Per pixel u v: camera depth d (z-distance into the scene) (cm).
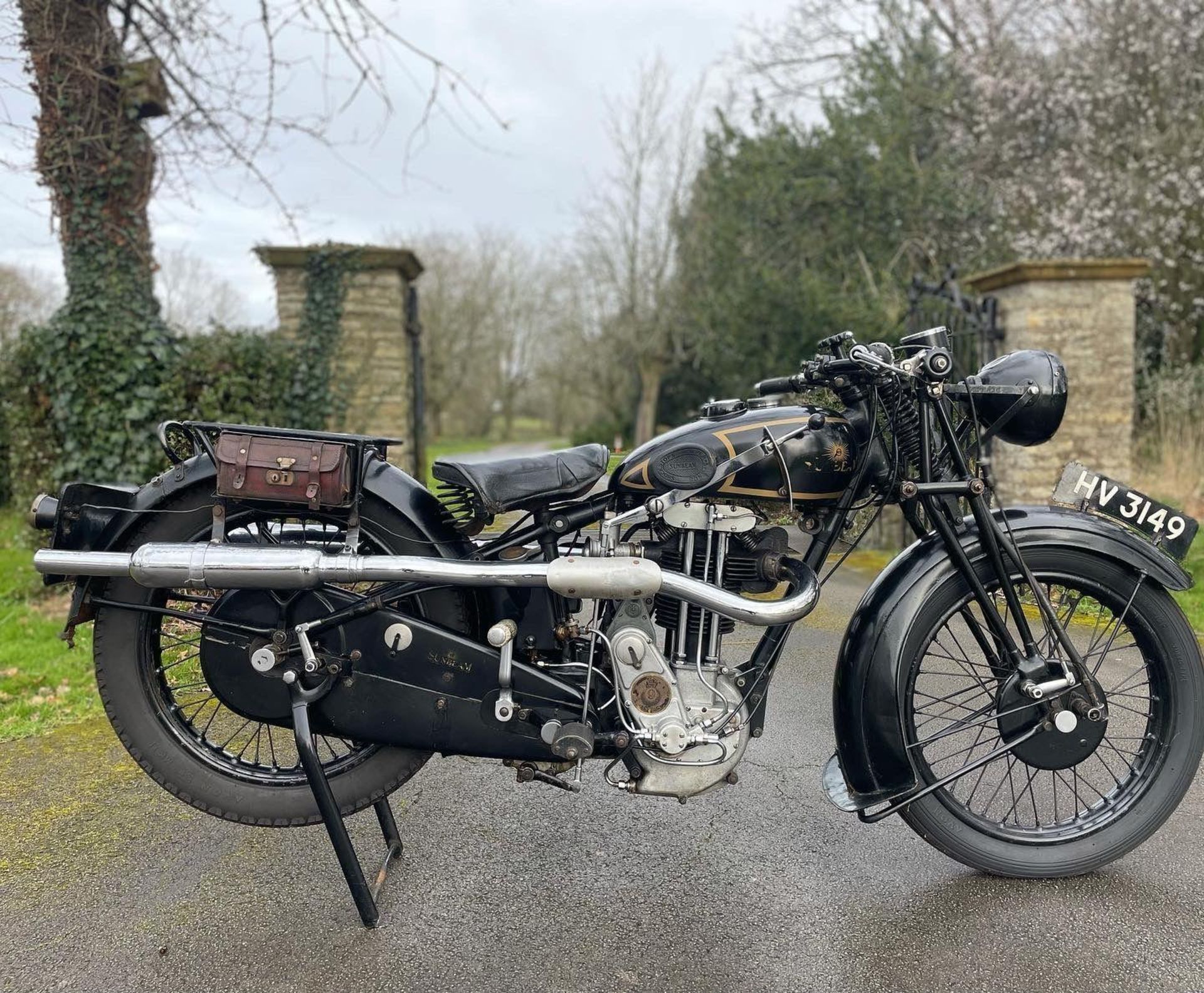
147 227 603
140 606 197
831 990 174
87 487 196
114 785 267
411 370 783
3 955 187
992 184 1141
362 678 195
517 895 207
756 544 198
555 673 199
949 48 1321
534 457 199
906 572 208
